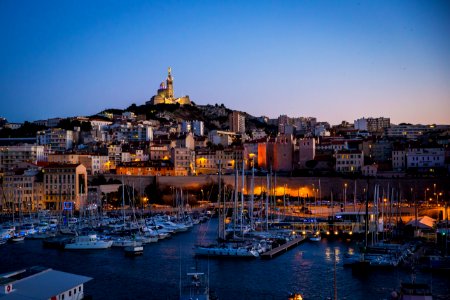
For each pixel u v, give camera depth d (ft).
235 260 495.00
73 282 326.65
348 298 363.15
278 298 366.43
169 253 535.60
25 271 343.46
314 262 480.23
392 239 549.54
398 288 379.55
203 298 334.44
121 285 406.62
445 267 426.51
